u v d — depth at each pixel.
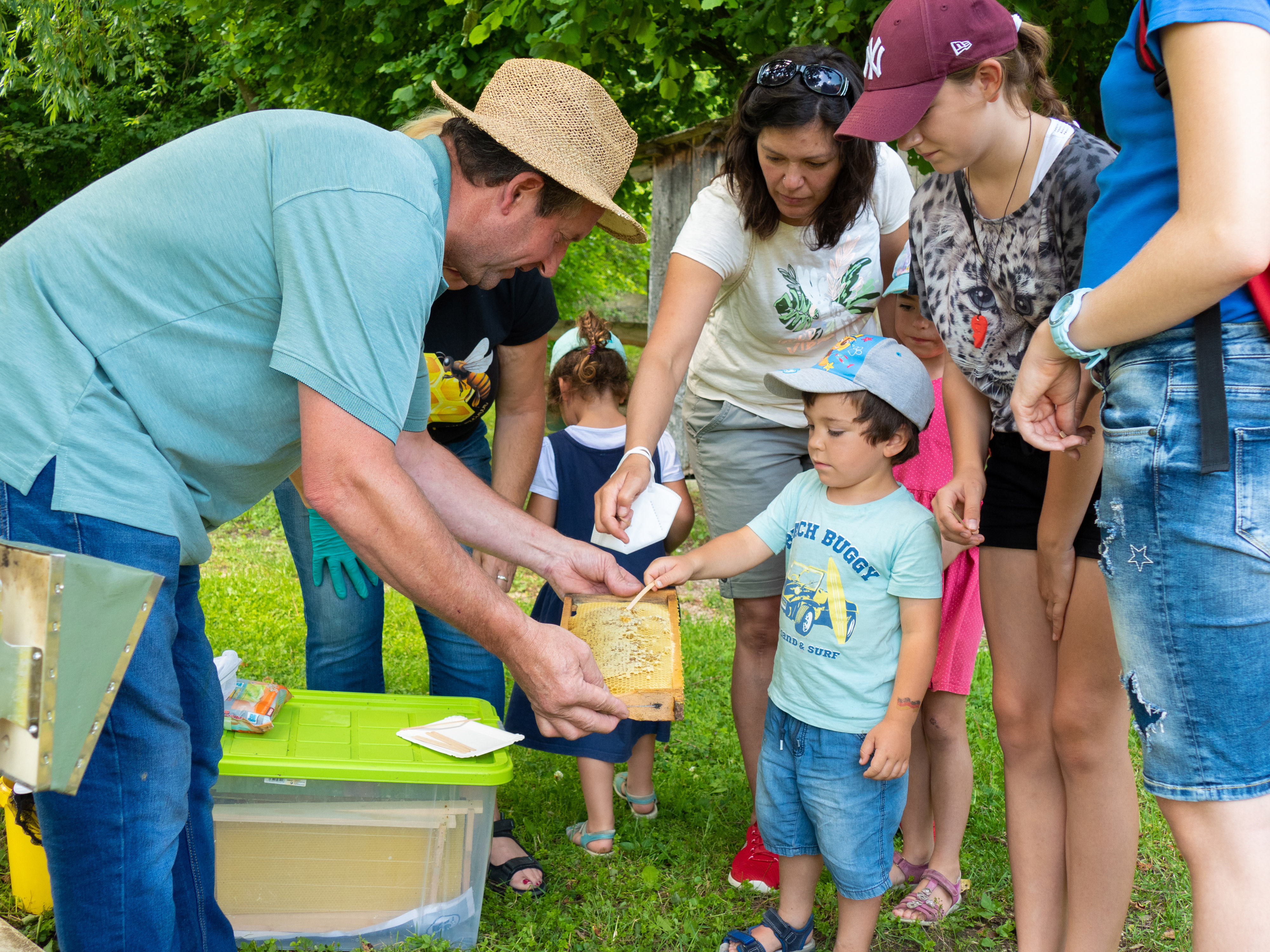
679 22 5.73
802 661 2.42
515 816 3.20
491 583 1.76
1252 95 1.32
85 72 10.55
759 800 2.53
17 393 1.56
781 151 2.47
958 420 2.40
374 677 3.11
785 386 2.68
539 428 3.19
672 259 2.77
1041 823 2.30
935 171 2.25
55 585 1.04
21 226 15.55
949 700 2.76
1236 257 1.33
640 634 2.24
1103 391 1.76
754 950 2.45
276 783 2.38
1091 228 1.67
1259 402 1.45
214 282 1.62
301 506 2.96
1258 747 1.51
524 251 1.93
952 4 1.92
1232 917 1.50
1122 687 2.11
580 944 2.55
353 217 1.59
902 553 2.34
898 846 3.10
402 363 1.64
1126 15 4.58
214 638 4.66
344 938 2.46
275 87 9.54
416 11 7.92
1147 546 1.55
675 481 3.36
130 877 1.62
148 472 1.61
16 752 1.09
